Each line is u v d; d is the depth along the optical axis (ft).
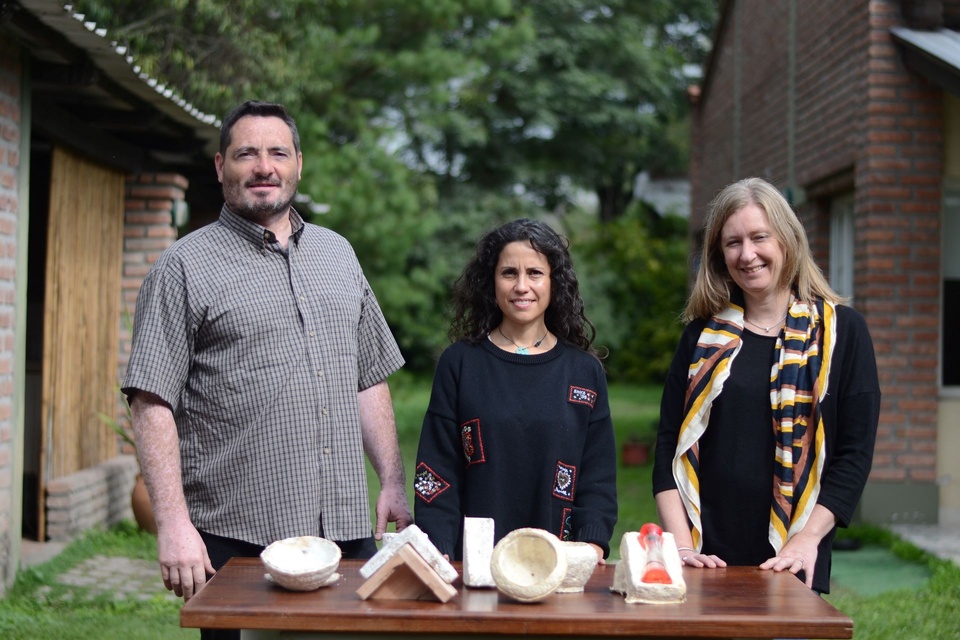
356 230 41.75
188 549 8.71
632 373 67.00
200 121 21.57
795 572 8.29
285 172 9.44
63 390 20.53
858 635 14.66
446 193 65.98
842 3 24.53
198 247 9.32
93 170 21.97
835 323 9.15
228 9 27.43
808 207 27.86
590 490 9.18
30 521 20.63
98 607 16.22
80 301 21.38
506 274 9.36
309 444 9.29
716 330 9.45
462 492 9.33
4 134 16.05
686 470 9.22
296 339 9.33
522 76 66.80
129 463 23.17
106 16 23.73
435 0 45.52
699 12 76.89
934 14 22.03
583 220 89.04
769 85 31.24
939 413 22.63
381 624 6.57
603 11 69.51
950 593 16.72
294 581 7.04
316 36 33.01
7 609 15.43
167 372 9.03
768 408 9.11
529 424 9.13
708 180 40.27
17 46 16.31
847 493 8.78
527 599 6.87
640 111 73.36
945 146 22.57
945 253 23.11
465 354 9.48
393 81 46.78
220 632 8.87
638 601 6.93
